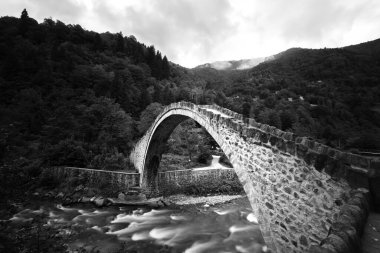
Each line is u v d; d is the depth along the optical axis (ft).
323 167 19.16
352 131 185.57
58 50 237.25
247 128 30.14
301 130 185.68
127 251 55.83
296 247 21.20
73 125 154.40
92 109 168.55
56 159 122.31
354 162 19.07
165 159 150.41
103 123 161.58
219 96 276.82
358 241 11.43
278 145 24.40
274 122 203.51
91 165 125.70
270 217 24.99
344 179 17.67
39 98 173.06
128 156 150.92
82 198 98.78
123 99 210.79
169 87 274.36
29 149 127.24
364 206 15.02
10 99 174.50
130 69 277.44
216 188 119.65
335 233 11.34
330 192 18.38
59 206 91.97
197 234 68.39
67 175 113.91
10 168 43.16
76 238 59.57
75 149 126.00
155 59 341.00
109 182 108.47
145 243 61.57
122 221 78.54
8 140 64.13
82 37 316.40
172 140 175.01
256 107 247.70
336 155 20.48
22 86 185.16
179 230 71.46
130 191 100.78
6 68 193.16
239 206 97.45
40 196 99.25
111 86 215.31
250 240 64.13
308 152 20.68
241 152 31.40
